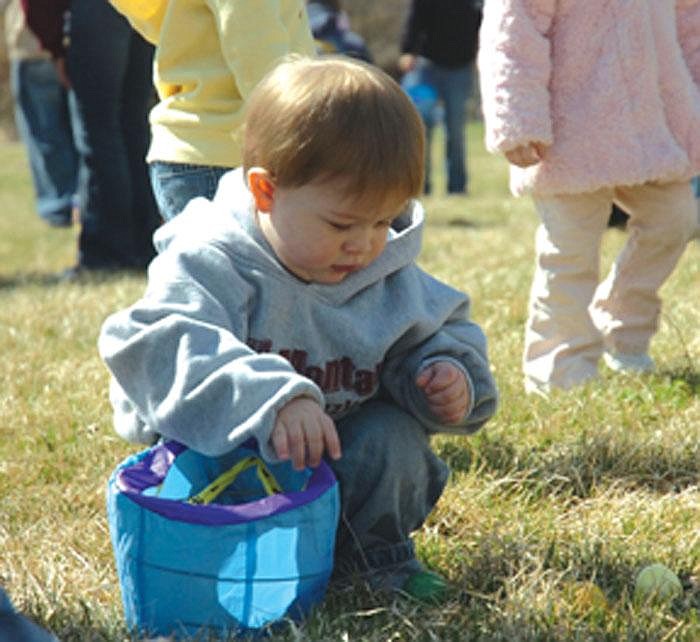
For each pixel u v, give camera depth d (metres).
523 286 13.05
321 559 5.28
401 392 5.88
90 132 15.82
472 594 5.61
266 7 7.48
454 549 6.26
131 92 15.68
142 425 5.84
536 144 8.86
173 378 5.29
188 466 5.64
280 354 5.64
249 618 5.22
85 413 8.81
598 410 8.38
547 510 6.71
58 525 6.74
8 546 6.43
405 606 5.45
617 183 8.85
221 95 7.84
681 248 9.53
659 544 6.27
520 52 8.70
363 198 5.23
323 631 5.20
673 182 9.26
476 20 26.02
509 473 7.16
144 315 5.40
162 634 5.22
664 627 5.30
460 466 7.42
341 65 5.43
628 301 9.62
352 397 5.79
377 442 5.66
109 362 5.42
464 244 17.12
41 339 11.74
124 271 16.31
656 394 8.70
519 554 6.00
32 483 7.64
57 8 15.88
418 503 5.85
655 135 8.89
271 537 5.12
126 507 5.16
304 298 5.61
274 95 5.36
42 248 22.05
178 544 5.09
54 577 5.93
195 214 5.84
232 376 5.17
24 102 23.94
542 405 8.54
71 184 24.47
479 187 30.91
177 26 7.95
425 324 5.83
